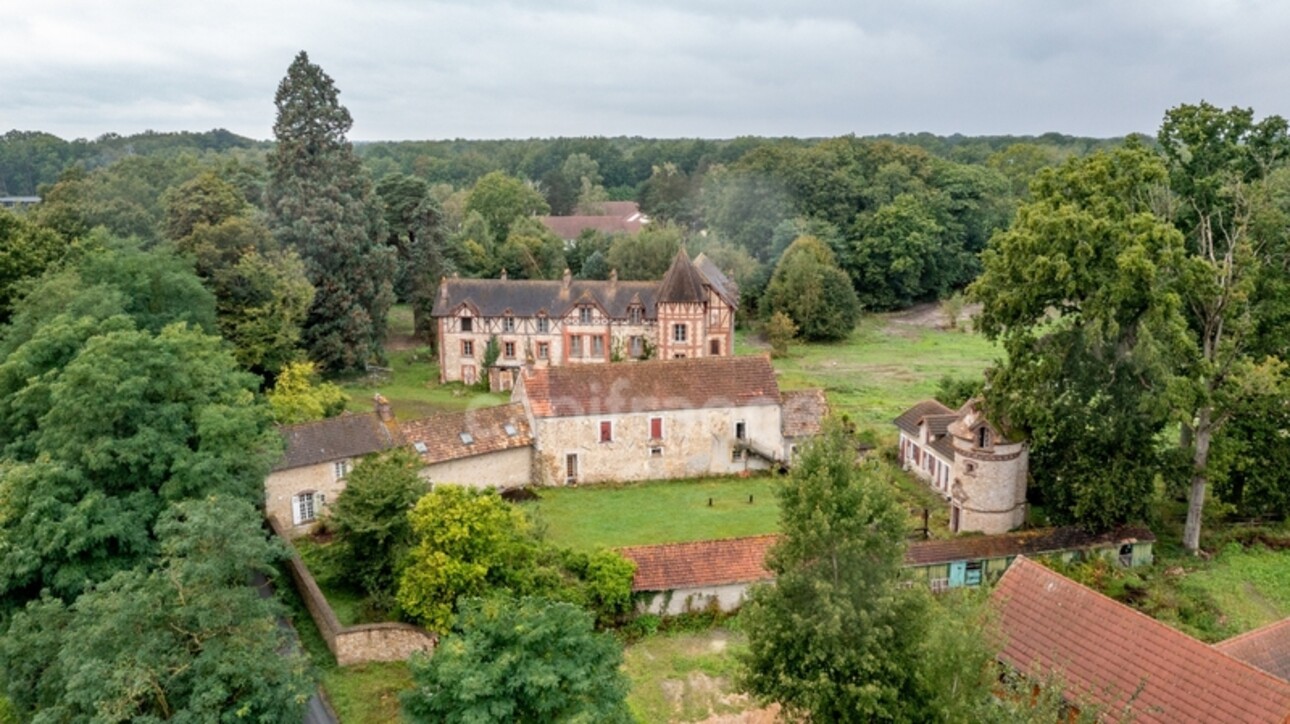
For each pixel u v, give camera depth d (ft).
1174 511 161.99
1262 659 95.40
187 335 140.15
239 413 126.93
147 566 110.73
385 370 260.42
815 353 311.27
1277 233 148.05
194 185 231.71
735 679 90.68
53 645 93.71
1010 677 92.32
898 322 368.68
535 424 177.06
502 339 255.91
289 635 114.83
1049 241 142.92
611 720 81.87
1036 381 145.18
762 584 92.99
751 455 186.60
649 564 126.72
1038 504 164.66
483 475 172.76
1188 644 90.89
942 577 134.00
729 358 189.16
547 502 170.60
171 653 88.53
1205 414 145.28
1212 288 137.28
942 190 411.95
